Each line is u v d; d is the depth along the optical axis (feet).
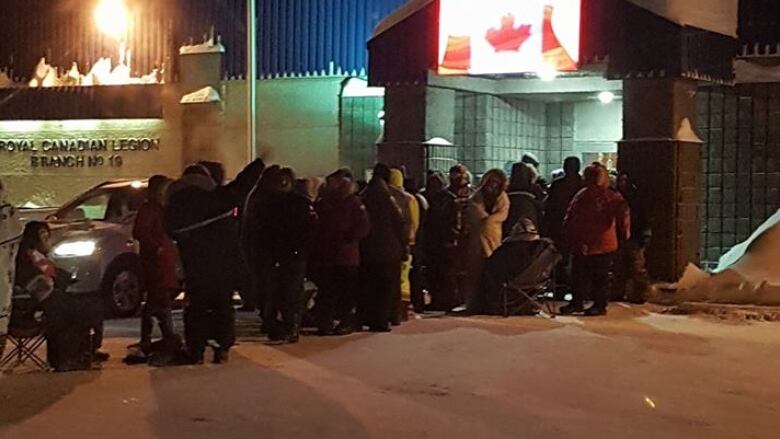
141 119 79.87
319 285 41.29
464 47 55.01
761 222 59.88
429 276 49.06
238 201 34.32
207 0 78.18
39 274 33.37
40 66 82.53
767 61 58.34
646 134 53.06
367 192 42.32
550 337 40.70
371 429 26.14
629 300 51.78
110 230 48.52
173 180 36.22
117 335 42.63
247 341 39.75
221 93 77.71
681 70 50.90
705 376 33.68
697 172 54.24
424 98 58.59
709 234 61.16
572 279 48.52
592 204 47.16
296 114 75.61
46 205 82.74
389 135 59.36
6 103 83.10
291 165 75.82
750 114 59.82
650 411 28.78
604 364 35.29
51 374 32.81
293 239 38.88
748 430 26.94
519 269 46.85
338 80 74.33
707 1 54.49
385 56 57.21
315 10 75.00
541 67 53.52
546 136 69.87
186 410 27.78
